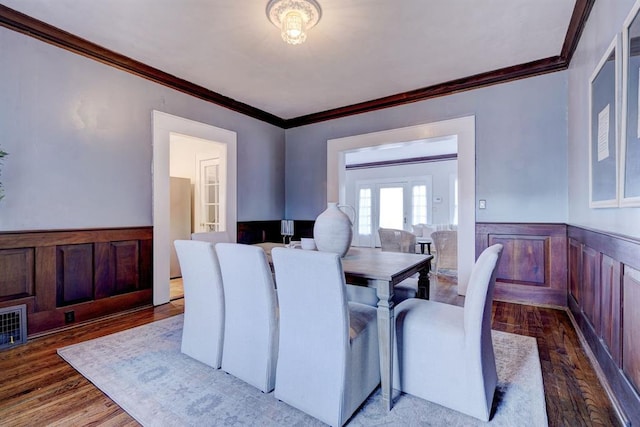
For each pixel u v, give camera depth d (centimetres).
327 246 215
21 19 233
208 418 149
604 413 151
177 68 318
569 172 289
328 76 338
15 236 234
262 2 217
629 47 140
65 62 262
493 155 335
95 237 279
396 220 837
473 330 148
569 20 240
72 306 265
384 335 157
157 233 326
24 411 154
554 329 253
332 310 143
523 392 168
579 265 246
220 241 292
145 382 181
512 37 263
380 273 165
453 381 155
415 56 294
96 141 281
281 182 499
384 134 406
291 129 499
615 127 158
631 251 139
